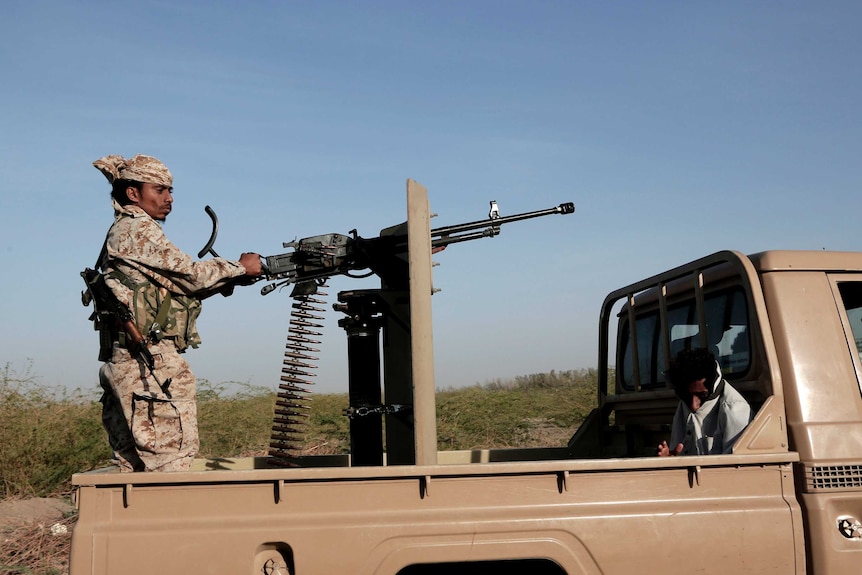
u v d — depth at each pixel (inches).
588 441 196.7
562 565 112.5
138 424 124.1
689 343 164.9
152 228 129.2
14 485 317.7
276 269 149.8
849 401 127.7
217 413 443.5
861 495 122.6
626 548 114.2
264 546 108.0
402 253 153.5
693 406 137.9
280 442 159.0
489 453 188.5
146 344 124.9
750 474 119.8
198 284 130.9
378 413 154.9
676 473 117.6
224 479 107.0
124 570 104.3
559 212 162.7
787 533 119.0
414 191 127.2
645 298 185.6
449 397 561.0
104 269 131.3
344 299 156.2
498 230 160.1
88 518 105.6
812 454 123.2
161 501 107.0
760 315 131.0
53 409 368.8
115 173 134.6
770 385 128.3
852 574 120.3
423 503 111.3
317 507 109.3
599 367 198.8
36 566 228.2
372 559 108.4
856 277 135.3
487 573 121.6
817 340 130.3
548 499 114.0
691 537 116.0
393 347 157.2
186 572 105.3
